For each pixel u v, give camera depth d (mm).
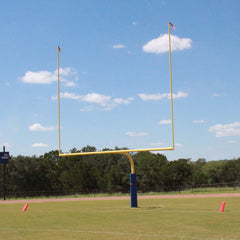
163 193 32250
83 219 13391
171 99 17344
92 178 41938
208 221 11859
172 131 17250
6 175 40594
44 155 49812
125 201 24312
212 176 45312
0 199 32406
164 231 10039
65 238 9297
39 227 11469
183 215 13750
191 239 8781
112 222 12266
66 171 41938
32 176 41219
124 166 44469
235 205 17969
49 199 30172
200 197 25172
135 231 10164
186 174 41500
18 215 15438
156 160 43344
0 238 9484
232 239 8734
